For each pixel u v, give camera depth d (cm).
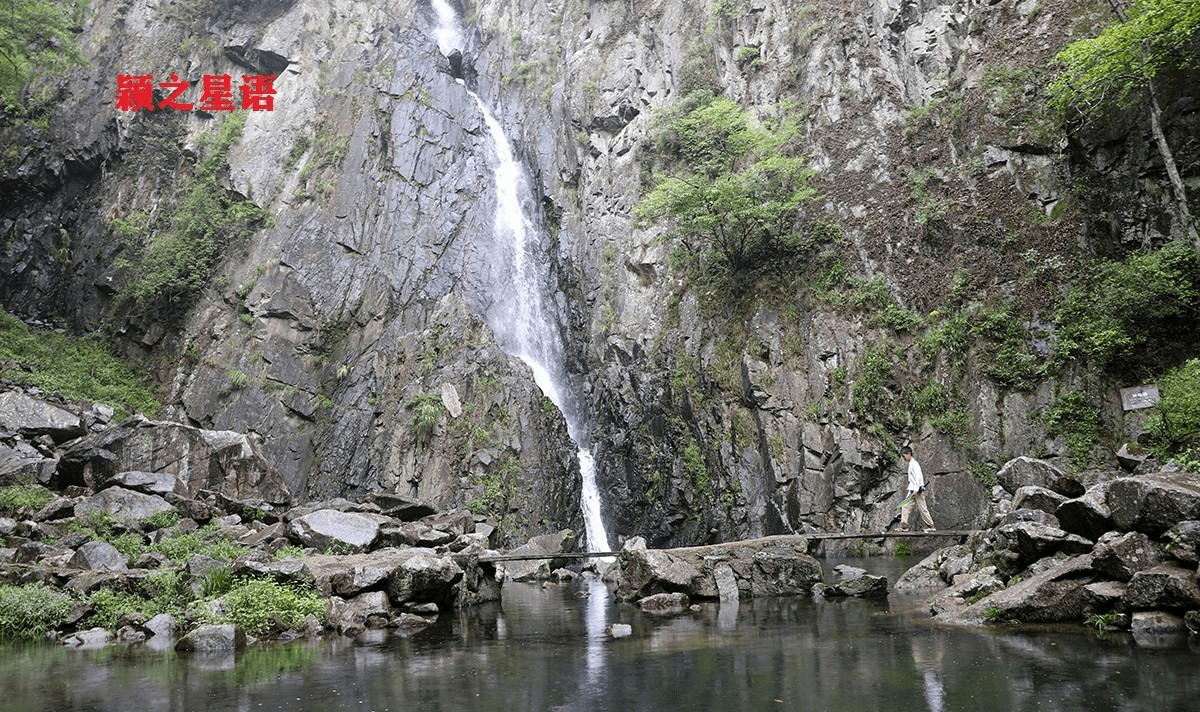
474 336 2978
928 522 1611
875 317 2514
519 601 1432
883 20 2966
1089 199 2236
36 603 1088
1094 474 1493
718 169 2958
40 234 3575
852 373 2467
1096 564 959
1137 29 1888
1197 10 1806
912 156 2684
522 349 3225
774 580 1386
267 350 3047
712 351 2767
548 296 3366
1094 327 2081
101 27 3938
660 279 3031
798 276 2708
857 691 674
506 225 3491
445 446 2669
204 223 3359
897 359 2430
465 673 802
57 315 3450
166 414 2986
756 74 3203
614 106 3491
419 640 1016
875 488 2322
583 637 1012
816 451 2412
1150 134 2122
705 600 1337
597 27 3825
